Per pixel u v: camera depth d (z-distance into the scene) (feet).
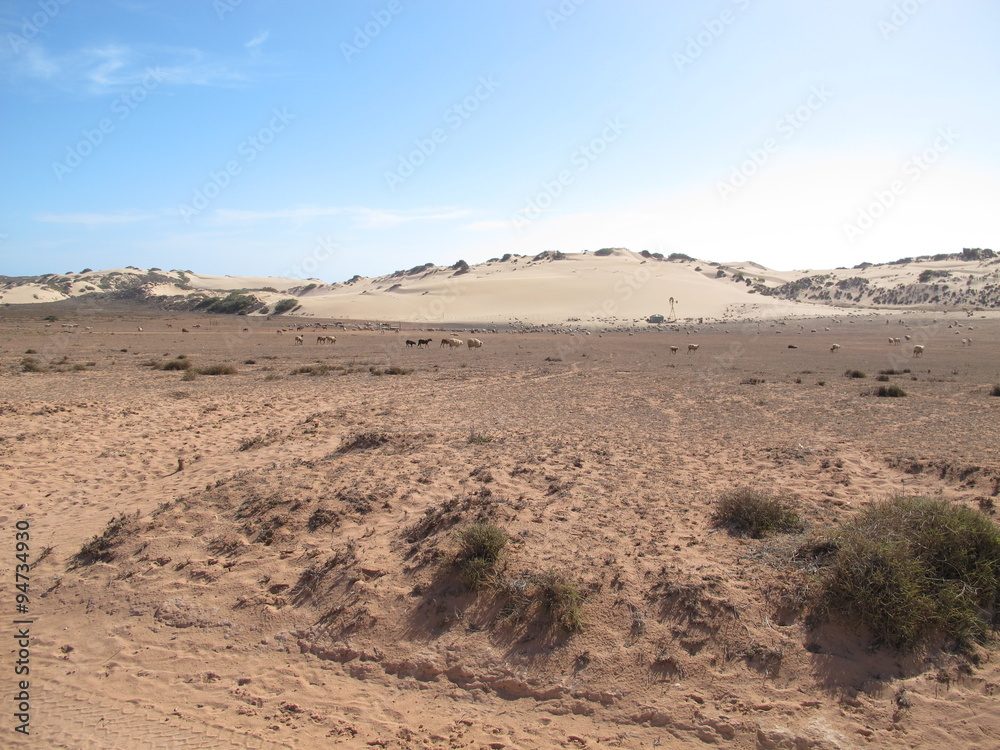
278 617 19.80
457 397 68.54
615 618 18.26
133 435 47.24
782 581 19.26
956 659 16.55
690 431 45.24
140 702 16.55
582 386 80.53
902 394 67.46
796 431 45.32
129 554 23.52
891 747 14.16
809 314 386.52
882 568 17.98
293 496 26.86
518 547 21.84
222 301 478.18
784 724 14.90
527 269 644.27
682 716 15.37
